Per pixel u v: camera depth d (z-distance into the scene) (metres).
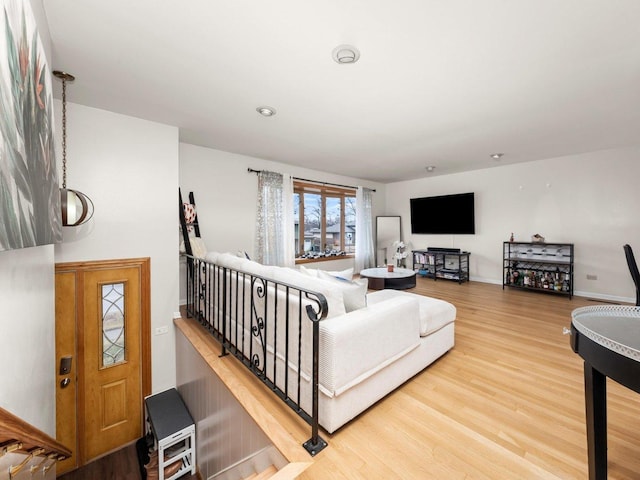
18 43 0.84
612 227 4.28
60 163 2.44
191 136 3.48
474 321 3.42
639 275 2.72
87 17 1.50
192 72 2.05
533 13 1.48
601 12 1.47
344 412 1.59
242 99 2.47
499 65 1.96
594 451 1.07
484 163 5.09
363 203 6.59
